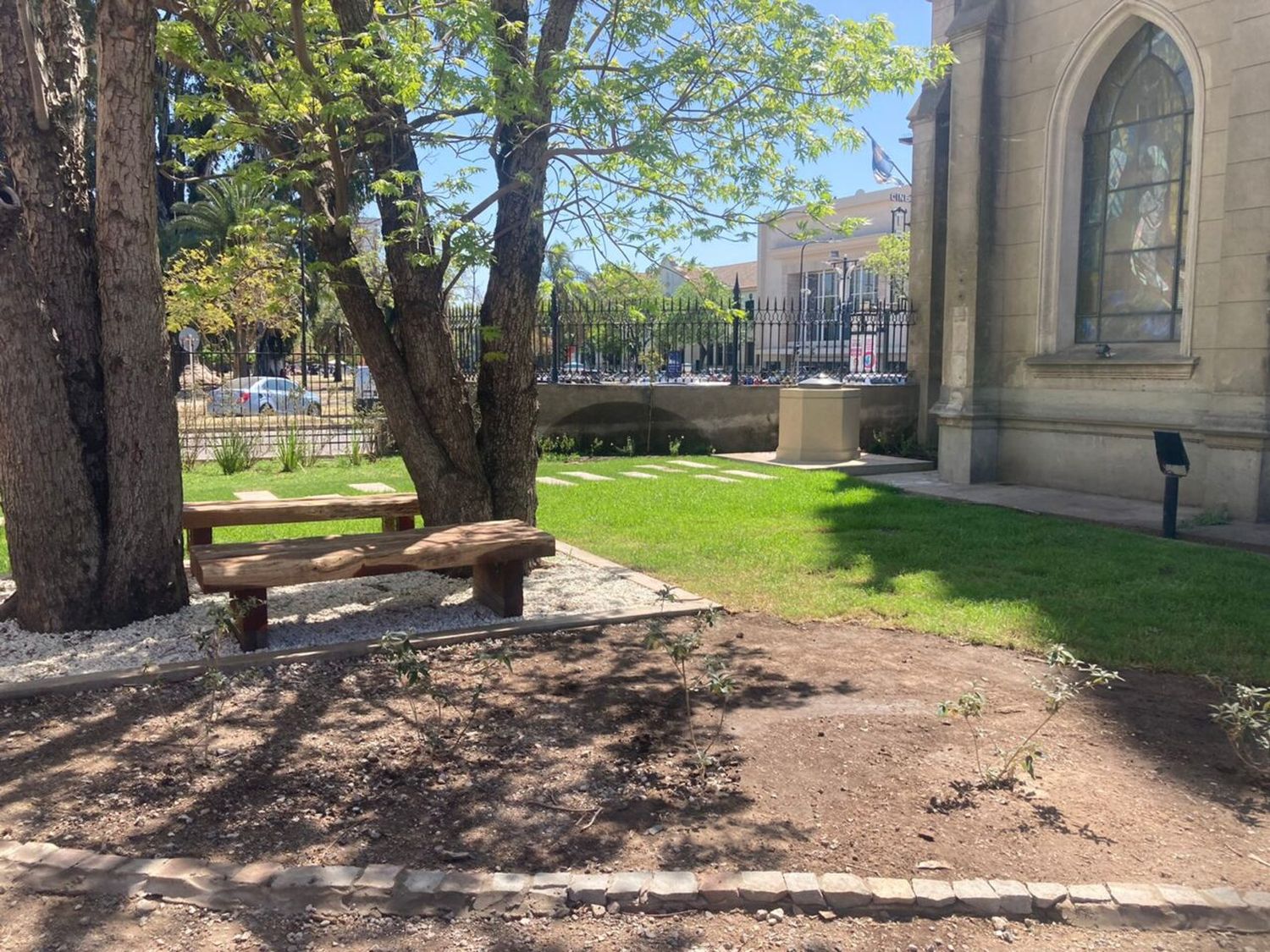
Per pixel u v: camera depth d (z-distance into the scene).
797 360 19.02
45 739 4.19
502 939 2.85
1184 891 3.01
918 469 14.59
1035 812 3.58
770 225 6.88
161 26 6.37
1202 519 9.32
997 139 12.35
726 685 4.01
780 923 2.94
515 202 6.98
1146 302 11.17
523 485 7.37
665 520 9.67
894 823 3.48
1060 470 11.92
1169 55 10.75
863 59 6.50
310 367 27.33
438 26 7.08
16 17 5.21
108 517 5.60
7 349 5.28
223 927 2.89
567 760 4.02
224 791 3.71
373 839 3.36
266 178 6.33
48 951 2.76
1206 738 4.27
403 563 5.39
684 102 6.58
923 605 6.39
